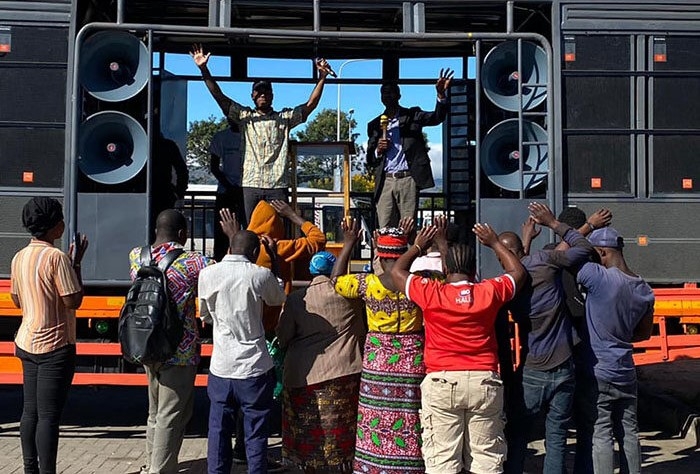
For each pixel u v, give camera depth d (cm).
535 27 734
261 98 664
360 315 496
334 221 862
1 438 682
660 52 663
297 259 584
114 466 591
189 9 714
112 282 617
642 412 784
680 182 664
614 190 658
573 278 495
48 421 475
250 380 460
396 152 730
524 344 471
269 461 595
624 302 473
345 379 482
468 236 839
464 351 432
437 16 725
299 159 775
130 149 637
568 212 515
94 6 682
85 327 663
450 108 848
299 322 485
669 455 636
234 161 781
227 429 468
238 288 463
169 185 760
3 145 630
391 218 735
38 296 475
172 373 486
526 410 466
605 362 472
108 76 637
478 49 644
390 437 457
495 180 648
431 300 433
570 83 656
